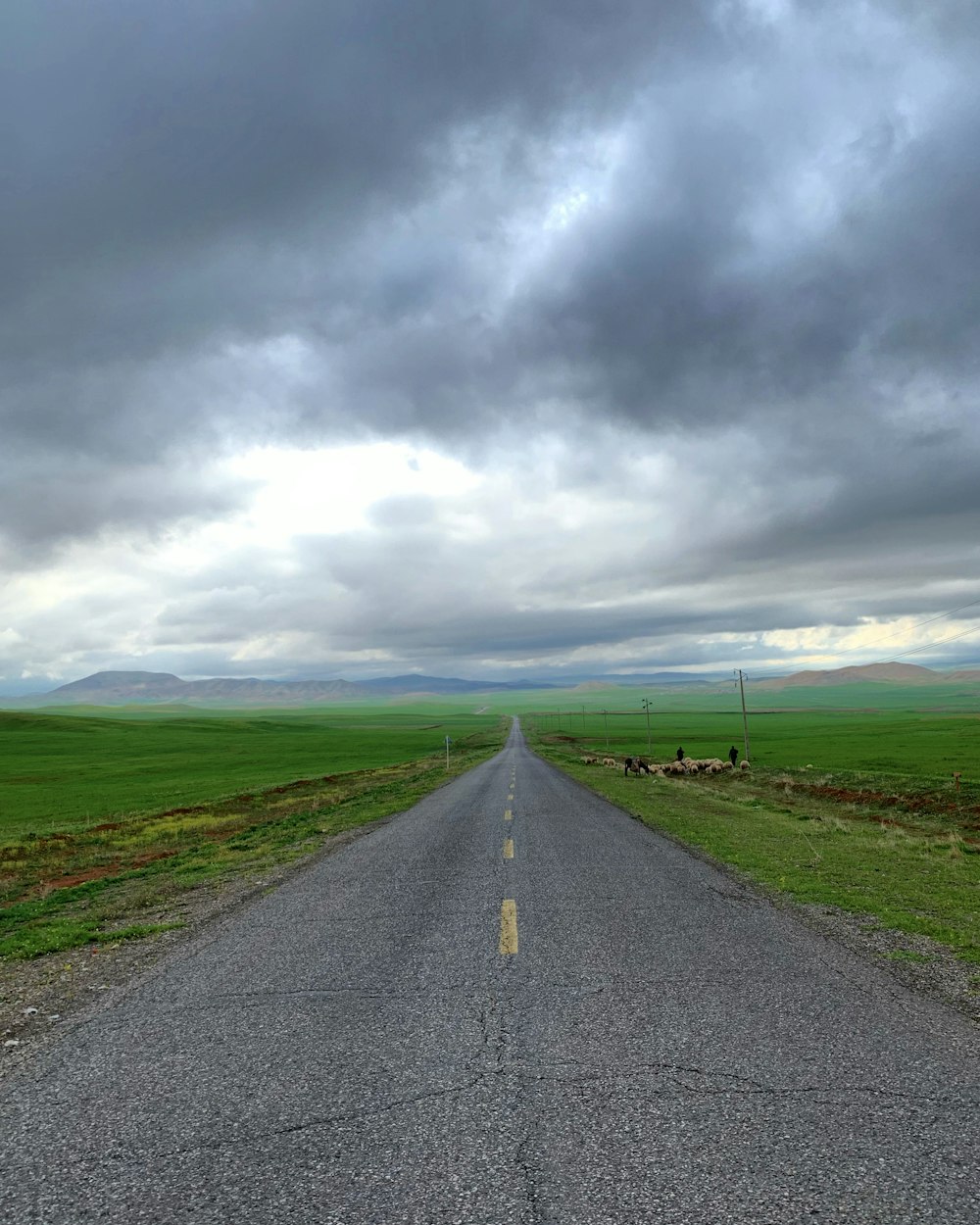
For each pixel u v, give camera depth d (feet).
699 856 45.57
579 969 23.41
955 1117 13.70
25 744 379.35
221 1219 11.17
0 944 31.37
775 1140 13.00
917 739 271.69
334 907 34.30
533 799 89.35
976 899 33.09
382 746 371.56
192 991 22.79
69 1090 16.02
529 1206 11.21
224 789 157.79
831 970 22.84
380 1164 12.56
